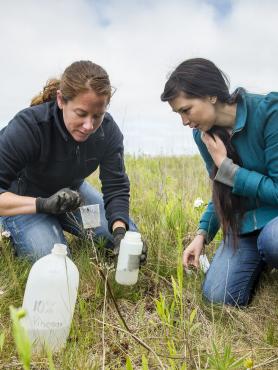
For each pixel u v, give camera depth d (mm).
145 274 2787
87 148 2697
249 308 2518
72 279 2023
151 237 3113
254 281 2652
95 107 2242
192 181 4719
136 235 2400
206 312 2461
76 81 2195
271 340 2146
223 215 2576
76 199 2400
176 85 2291
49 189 2877
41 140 2535
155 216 3346
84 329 2105
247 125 2408
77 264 2697
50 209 2361
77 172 2803
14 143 2475
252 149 2449
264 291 2650
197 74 2262
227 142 2467
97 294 2398
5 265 2586
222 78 2334
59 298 1962
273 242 2326
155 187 4223
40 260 2023
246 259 2604
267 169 2473
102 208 3148
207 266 2850
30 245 2713
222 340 2105
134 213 3680
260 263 2639
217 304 2488
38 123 2502
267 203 2539
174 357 1772
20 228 2787
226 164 2412
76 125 2326
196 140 2764
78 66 2248
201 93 2275
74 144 2613
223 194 2531
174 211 3359
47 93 2631
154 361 1900
